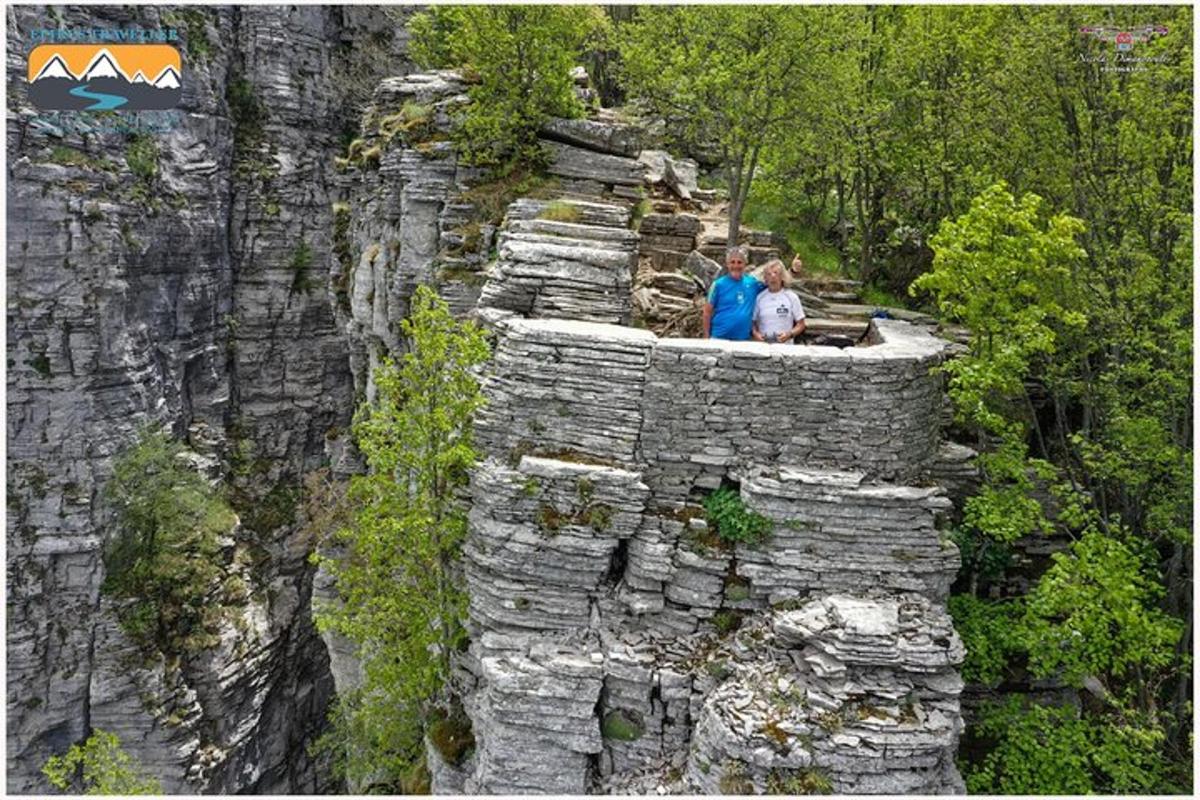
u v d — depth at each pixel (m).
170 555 46.47
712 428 16.42
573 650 16.27
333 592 32.12
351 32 64.00
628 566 16.59
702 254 24.16
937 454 18.64
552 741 15.92
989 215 15.83
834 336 19.56
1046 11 18.80
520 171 26.41
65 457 44.78
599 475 16.23
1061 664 18.31
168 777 42.44
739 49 22.38
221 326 57.12
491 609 16.95
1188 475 17.50
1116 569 15.74
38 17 44.72
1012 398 20.95
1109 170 18.50
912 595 15.57
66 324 44.75
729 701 14.66
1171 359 17.80
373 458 18.19
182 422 53.53
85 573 44.38
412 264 27.45
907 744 13.75
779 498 15.83
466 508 17.91
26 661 42.66
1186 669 17.17
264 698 48.41
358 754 26.92
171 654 44.72
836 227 27.41
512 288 19.23
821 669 14.43
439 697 19.75
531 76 26.09
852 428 16.14
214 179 54.97
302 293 60.53
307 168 61.41
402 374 18.02
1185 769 16.83
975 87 21.22
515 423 17.02
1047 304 16.27
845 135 23.78
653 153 30.55
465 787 17.67
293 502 57.62
